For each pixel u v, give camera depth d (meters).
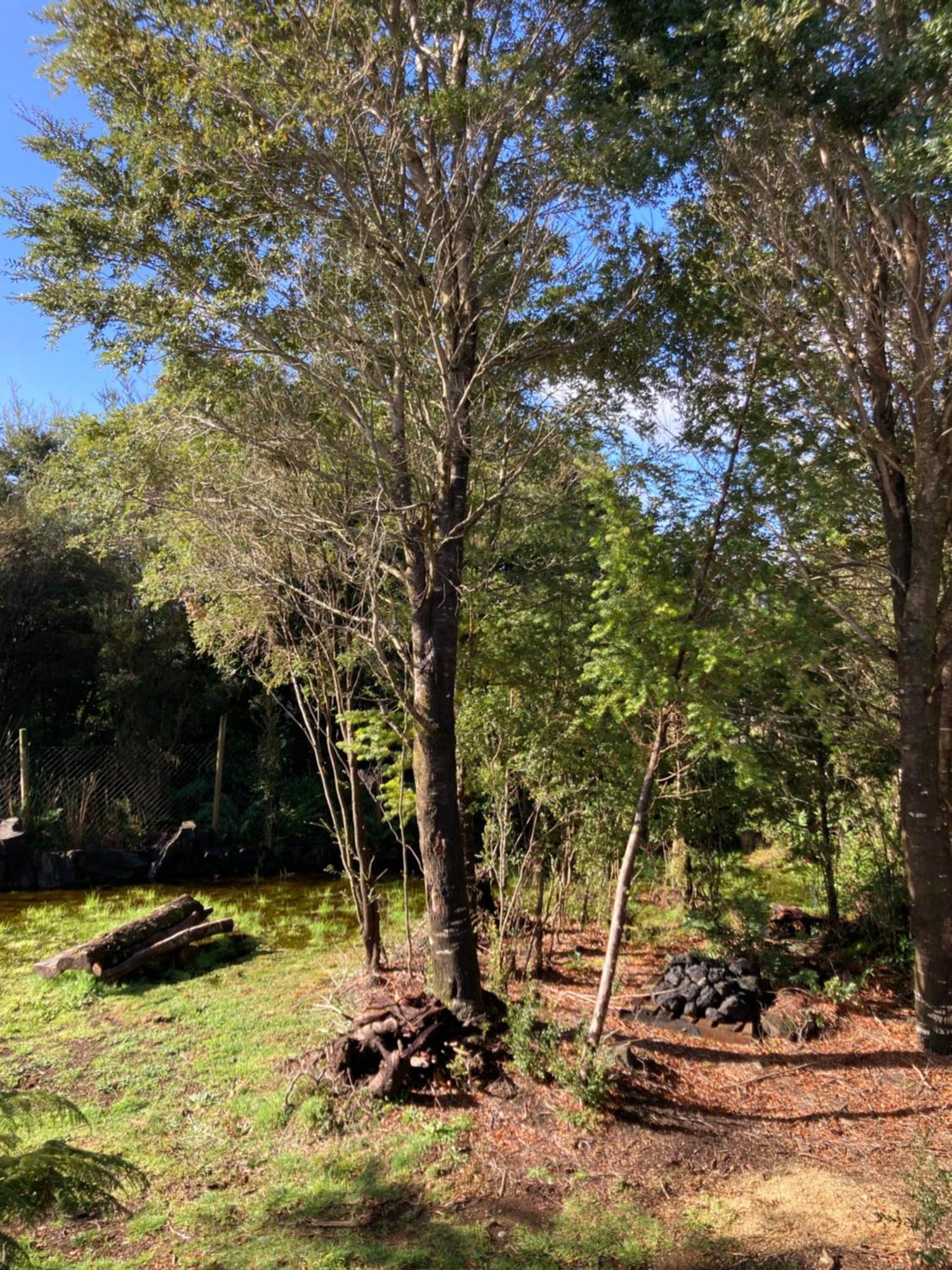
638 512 5.40
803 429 7.08
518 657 6.98
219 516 6.35
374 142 5.88
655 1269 3.82
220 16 5.39
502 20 6.22
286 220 6.10
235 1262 3.93
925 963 6.43
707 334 7.04
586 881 8.62
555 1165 4.65
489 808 7.86
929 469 6.71
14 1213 2.59
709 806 7.93
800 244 6.98
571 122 6.01
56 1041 6.64
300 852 15.57
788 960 7.99
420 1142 4.84
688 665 5.34
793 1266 3.79
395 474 6.05
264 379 6.39
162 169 5.60
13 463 19.41
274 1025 6.81
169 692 17.66
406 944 8.34
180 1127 5.25
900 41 5.78
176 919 9.01
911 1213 4.16
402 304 6.17
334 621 7.50
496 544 7.98
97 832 14.87
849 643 7.76
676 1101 5.38
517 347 6.72
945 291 6.43
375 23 5.61
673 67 5.96
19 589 17.23
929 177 5.55
